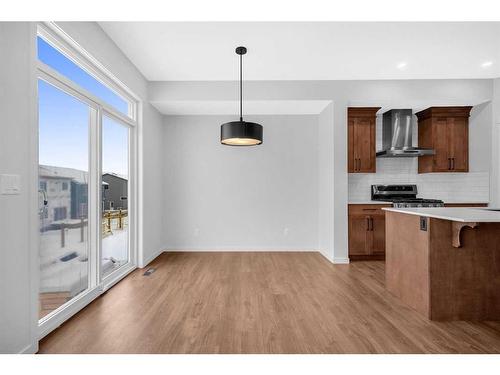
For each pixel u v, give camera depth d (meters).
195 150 5.16
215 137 5.16
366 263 4.29
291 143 5.16
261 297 2.93
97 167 3.01
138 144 4.10
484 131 4.48
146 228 4.27
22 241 1.83
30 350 1.88
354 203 4.46
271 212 5.15
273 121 5.16
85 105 2.86
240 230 5.16
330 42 3.25
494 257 2.48
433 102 4.45
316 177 5.15
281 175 5.16
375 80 4.33
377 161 5.10
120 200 3.76
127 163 3.98
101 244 3.06
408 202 4.53
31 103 1.91
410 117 4.88
